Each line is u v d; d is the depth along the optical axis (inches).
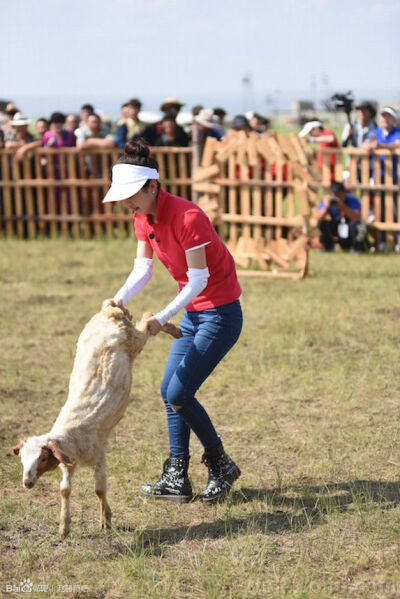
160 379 280.4
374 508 181.9
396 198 521.7
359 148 517.0
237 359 301.1
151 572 154.6
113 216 597.3
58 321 364.5
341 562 157.9
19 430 237.9
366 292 406.6
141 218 177.2
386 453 214.8
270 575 153.7
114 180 166.7
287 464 209.8
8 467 210.7
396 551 161.8
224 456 188.2
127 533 172.9
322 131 537.0
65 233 604.7
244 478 201.2
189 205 171.0
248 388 270.8
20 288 437.1
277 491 193.5
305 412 247.9
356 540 167.2
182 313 381.7
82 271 480.1
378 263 486.3
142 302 397.4
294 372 283.4
